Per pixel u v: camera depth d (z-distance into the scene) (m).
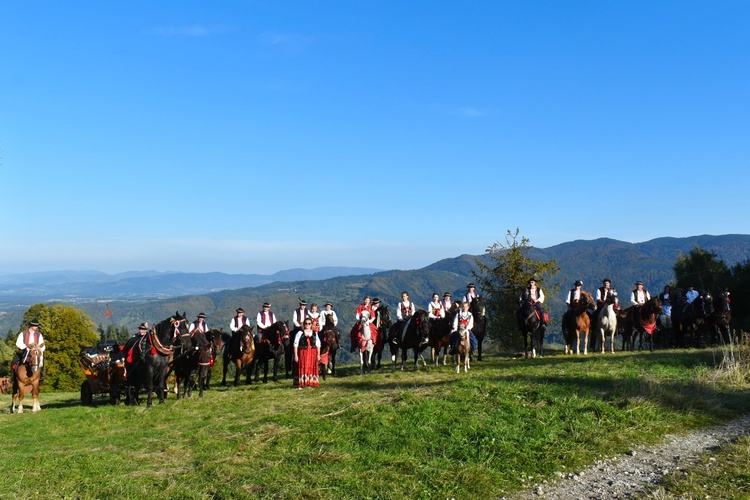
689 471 8.66
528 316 22.09
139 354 16.33
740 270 46.31
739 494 7.75
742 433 10.36
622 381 13.51
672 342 26.88
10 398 24.84
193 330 18.73
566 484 8.46
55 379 48.78
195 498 8.15
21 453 11.26
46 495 8.53
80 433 13.16
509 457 9.34
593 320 23.06
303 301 21.55
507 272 35.28
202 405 15.85
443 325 20.44
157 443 11.42
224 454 10.15
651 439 10.22
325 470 8.99
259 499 8.05
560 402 11.81
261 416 13.28
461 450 9.62
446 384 14.52
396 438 10.23
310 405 13.98
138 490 8.53
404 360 21.12
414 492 8.15
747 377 14.32
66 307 50.56
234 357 21.00
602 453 9.59
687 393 12.68
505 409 11.52
